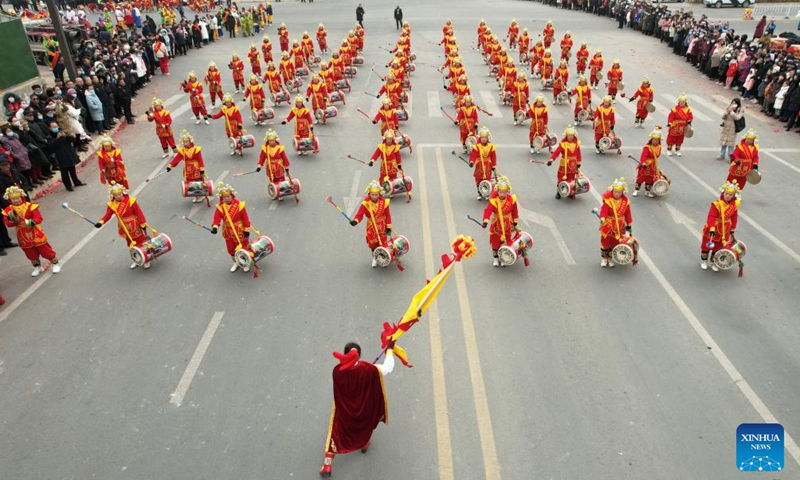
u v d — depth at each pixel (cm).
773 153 1736
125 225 1096
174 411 758
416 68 3038
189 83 2033
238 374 823
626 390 782
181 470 668
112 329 935
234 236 1062
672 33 3362
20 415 758
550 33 3192
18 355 877
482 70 2964
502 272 1084
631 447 691
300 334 910
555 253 1152
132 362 855
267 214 1352
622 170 1612
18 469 675
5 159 1210
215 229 1072
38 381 820
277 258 1151
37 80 2261
